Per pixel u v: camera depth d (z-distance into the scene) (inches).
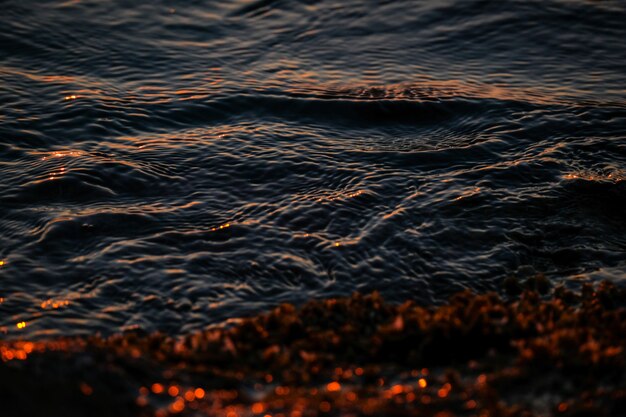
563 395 132.6
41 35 394.6
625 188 257.9
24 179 263.9
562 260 222.4
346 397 132.0
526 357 141.9
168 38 403.5
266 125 312.7
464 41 406.3
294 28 421.7
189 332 188.9
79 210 245.6
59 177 263.1
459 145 292.8
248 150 287.9
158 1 449.1
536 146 290.7
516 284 205.5
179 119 316.5
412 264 218.2
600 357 139.8
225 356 146.9
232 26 423.5
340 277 212.1
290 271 214.2
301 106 326.6
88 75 358.0
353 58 386.9
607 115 313.0
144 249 224.2
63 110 315.9
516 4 439.8
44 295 203.5
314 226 237.3
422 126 317.7
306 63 380.5
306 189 261.0
